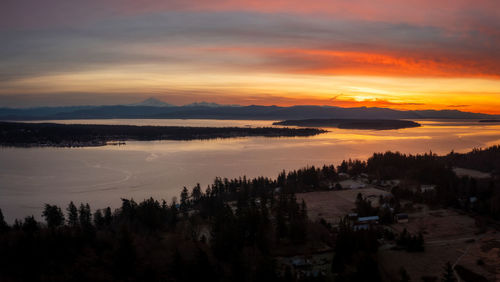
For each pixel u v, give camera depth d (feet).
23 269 295.48
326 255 378.32
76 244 340.39
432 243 413.59
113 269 311.68
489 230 454.81
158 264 326.44
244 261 336.08
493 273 338.13
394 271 343.67
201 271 307.37
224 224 401.70
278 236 413.18
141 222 445.78
